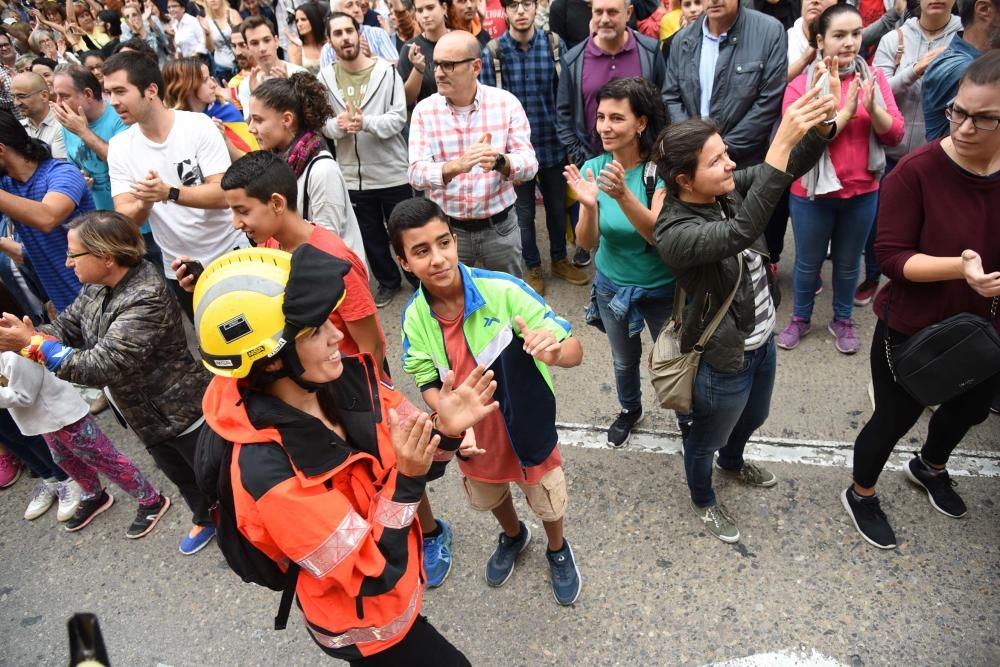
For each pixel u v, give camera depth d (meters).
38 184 3.63
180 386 2.83
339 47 4.35
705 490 2.92
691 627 2.63
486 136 3.50
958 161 2.26
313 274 1.41
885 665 2.41
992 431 3.31
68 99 4.17
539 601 2.82
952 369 2.35
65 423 3.07
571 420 3.76
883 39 4.12
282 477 1.46
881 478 3.13
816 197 3.65
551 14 5.30
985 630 2.47
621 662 2.55
